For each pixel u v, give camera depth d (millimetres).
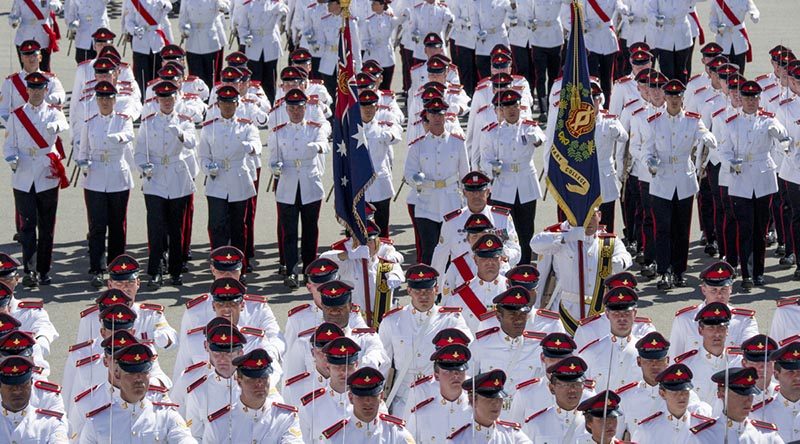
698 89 49938
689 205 45000
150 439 28719
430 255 44719
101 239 45781
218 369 30156
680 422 29625
